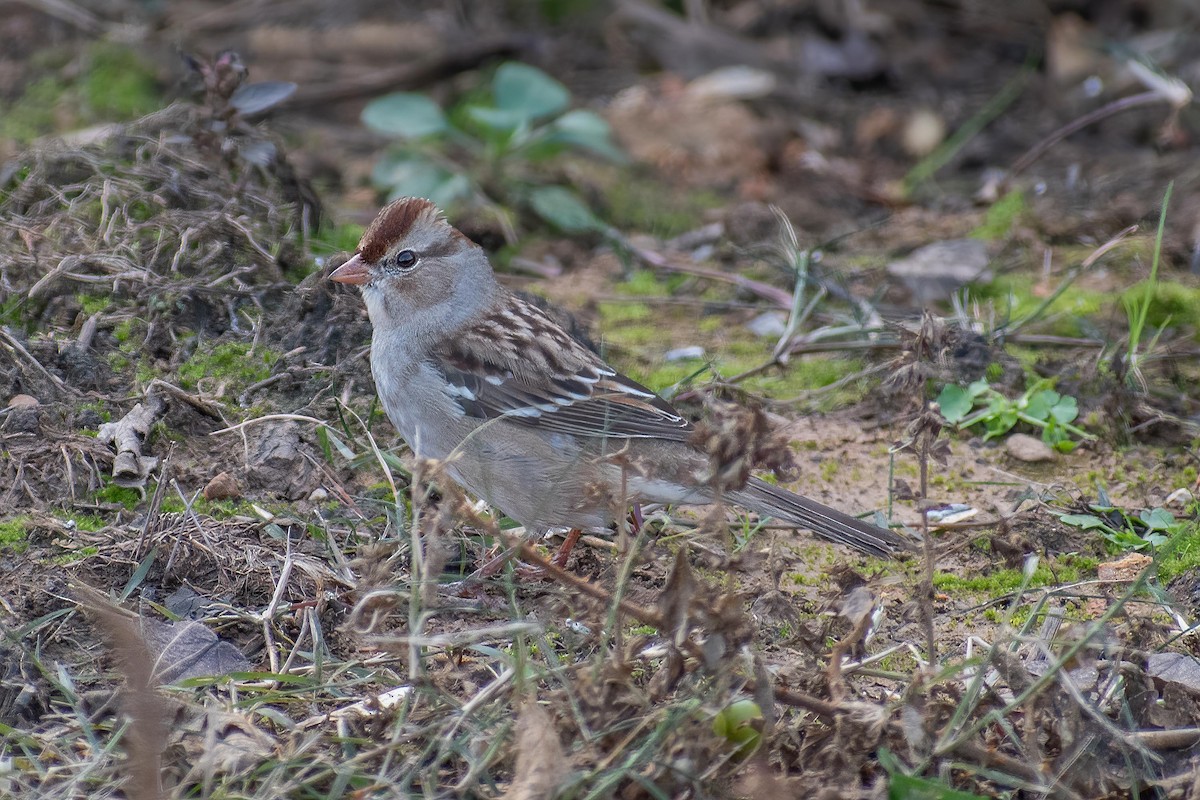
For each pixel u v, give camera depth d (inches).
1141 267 526.9
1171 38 695.1
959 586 352.5
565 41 748.0
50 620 300.2
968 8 767.7
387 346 370.9
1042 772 258.2
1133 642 300.7
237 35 713.6
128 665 247.4
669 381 452.1
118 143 490.3
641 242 569.9
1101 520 379.2
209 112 488.7
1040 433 429.4
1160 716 276.4
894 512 386.9
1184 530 304.0
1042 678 253.6
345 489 374.3
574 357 368.5
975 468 412.5
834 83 716.0
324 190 573.3
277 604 314.7
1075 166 601.9
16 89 623.2
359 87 668.7
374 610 263.1
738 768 250.8
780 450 255.0
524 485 356.8
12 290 418.6
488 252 553.0
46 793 250.5
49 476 360.2
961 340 455.8
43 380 390.6
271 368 412.8
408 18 746.8
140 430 375.2
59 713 277.7
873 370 452.1
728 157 636.1
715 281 534.3
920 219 584.7
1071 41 704.4
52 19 682.2
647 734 255.6
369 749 265.9
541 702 263.1
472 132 627.5
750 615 324.8
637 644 257.9
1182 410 438.9
